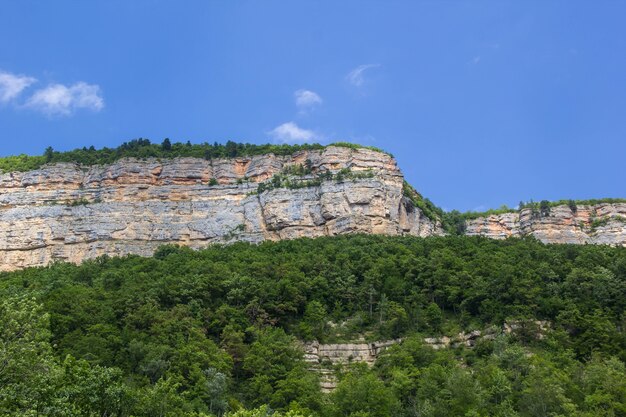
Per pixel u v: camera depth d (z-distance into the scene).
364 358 116.12
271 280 127.62
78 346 97.75
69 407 61.69
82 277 138.25
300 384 98.00
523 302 120.38
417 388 97.12
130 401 70.19
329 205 171.12
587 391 94.44
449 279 127.62
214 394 92.81
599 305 118.12
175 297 120.69
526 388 93.56
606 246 153.00
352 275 132.50
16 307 64.50
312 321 120.38
